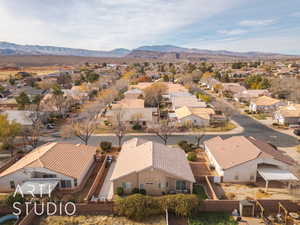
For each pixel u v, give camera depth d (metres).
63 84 123.50
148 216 25.98
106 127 58.66
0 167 36.72
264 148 36.41
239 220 25.25
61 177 30.86
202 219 25.56
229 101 91.19
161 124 49.97
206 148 42.75
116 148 45.22
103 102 76.56
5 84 118.44
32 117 54.97
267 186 31.33
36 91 92.75
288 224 24.28
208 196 29.70
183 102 75.44
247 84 118.00
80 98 85.88
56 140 50.31
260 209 26.44
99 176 34.19
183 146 44.59
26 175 30.69
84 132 49.50
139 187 29.95
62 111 68.94
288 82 99.56
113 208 26.66
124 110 63.66
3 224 25.14
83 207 26.84
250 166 32.75
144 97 87.19
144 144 37.62
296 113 61.25
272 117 67.56
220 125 60.62
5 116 44.12
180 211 25.61
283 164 32.69
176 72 173.75
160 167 29.44
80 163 34.59
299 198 27.23
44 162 31.39
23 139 48.88
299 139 50.25
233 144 38.69
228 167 32.81
